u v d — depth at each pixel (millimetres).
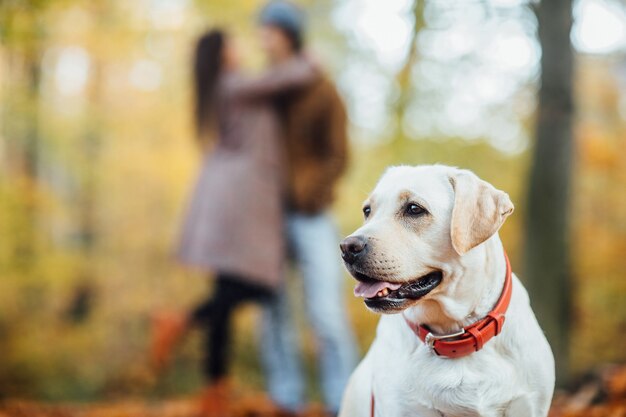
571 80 6023
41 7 6191
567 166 6047
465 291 2369
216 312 4711
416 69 8719
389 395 2383
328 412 4691
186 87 9719
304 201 4781
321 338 4738
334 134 4836
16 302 8984
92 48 8820
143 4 9055
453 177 2422
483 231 2314
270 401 5668
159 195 10305
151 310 9914
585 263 9672
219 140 5004
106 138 9719
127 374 9078
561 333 5984
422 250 2385
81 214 9930
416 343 2408
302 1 10750
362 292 2387
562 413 4055
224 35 5152
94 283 9844
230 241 4715
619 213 9727
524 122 9750
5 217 8203
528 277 6125
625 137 9438
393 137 9289
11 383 8547
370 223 2453
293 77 4812
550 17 6004
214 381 4699
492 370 2291
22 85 8172
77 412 5457
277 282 4820
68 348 9086
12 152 8750
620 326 9242
